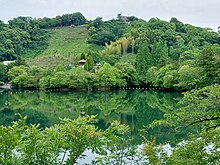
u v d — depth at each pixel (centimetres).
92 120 597
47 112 2928
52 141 531
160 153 675
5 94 4734
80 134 546
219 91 591
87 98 4269
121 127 643
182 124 621
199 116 602
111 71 5288
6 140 475
